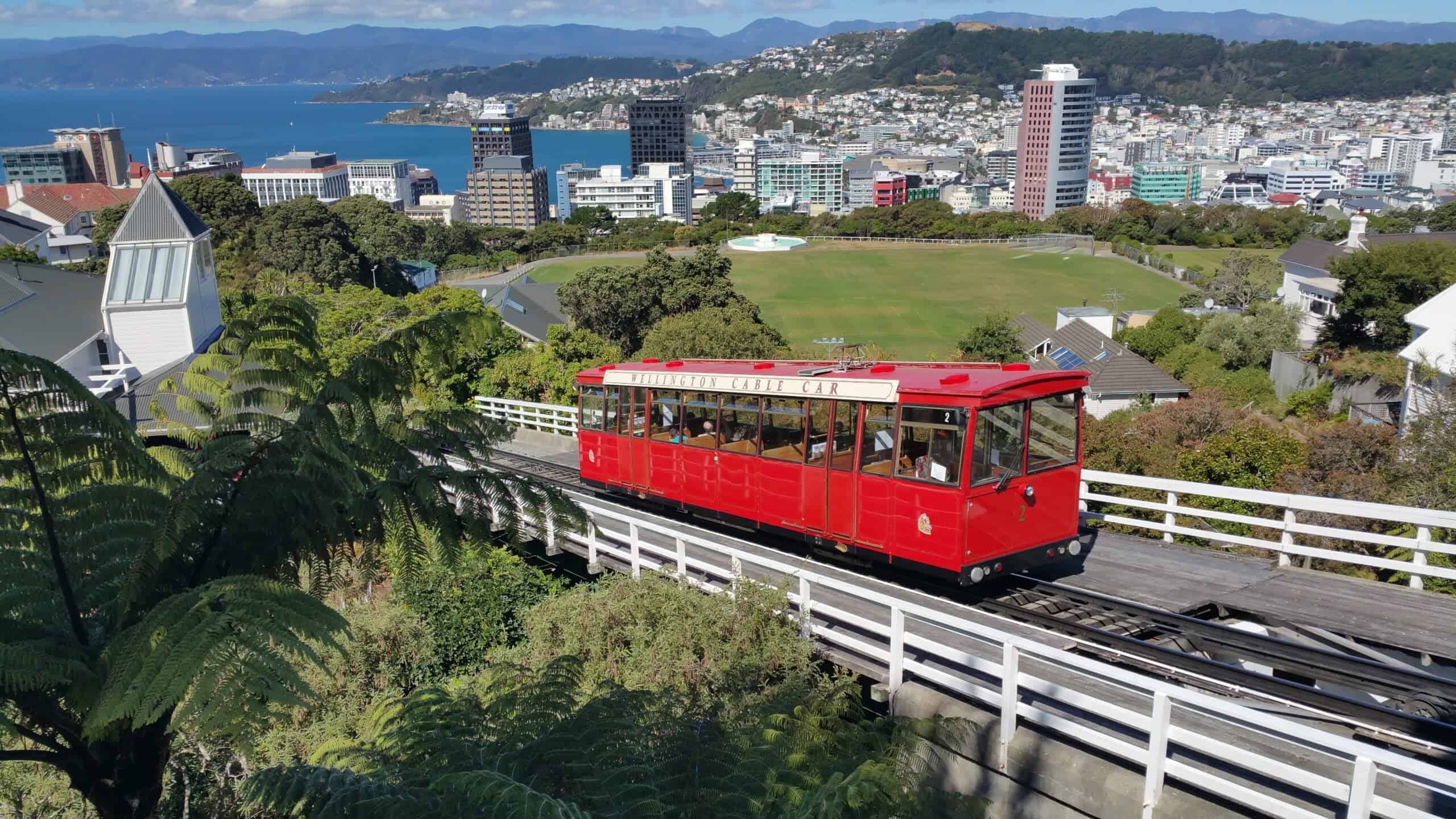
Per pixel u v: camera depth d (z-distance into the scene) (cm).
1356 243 6788
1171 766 867
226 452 748
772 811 763
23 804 1103
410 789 662
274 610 607
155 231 4009
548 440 3188
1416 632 1228
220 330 4331
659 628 1331
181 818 1103
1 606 632
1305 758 934
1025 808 977
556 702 909
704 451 1844
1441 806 848
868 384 1488
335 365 3641
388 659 1594
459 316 850
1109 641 1236
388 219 11738
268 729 670
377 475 822
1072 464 1444
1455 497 1798
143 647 602
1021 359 6456
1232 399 4862
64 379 656
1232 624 1332
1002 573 1394
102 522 693
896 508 1443
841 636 1248
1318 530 1444
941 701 1076
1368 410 3812
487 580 1750
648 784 729
